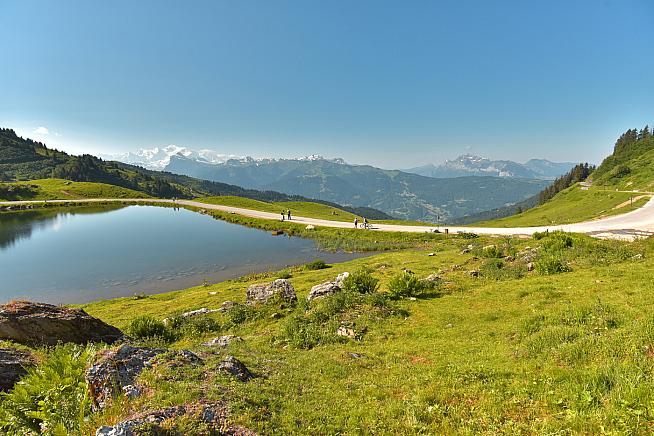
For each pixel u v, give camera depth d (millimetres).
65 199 178500
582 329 12914
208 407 8188
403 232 68562
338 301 22094
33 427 9531
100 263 56344
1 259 59469
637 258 25984
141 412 7867
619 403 7719
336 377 12062
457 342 15117
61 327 17906
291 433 8109
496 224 80312
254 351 15828
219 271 51781
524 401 8828
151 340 21344
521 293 20641
